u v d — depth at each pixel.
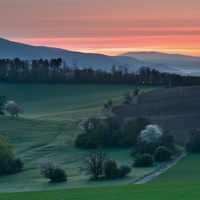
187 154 139.12
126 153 146.75
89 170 112.75
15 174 123.62
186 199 60.53
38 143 164.25
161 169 117.12
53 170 112.00
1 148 127.75
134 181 101.75
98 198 64.75
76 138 165.38
